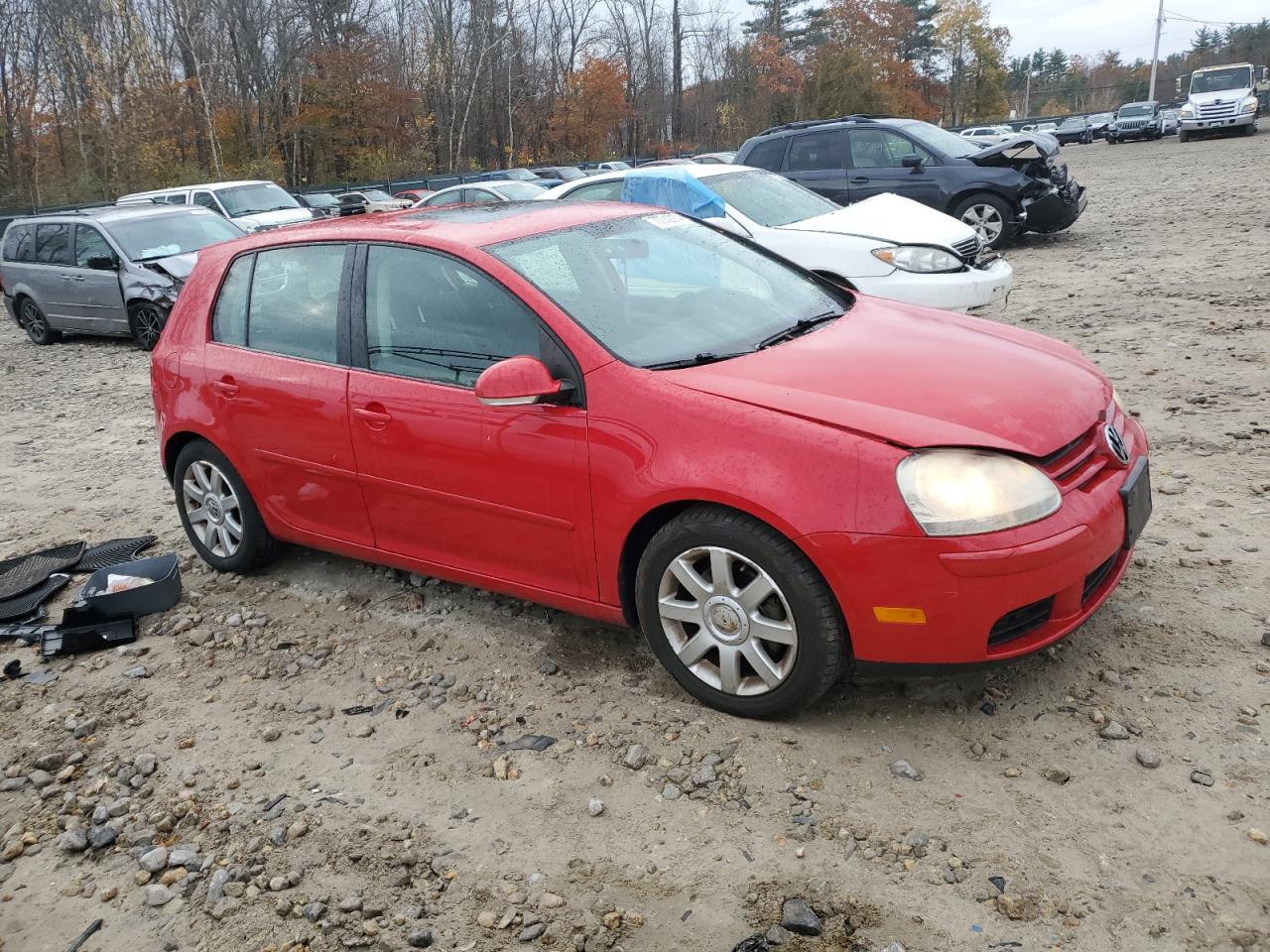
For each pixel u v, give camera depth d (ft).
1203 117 122.31
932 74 296.30
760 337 12.32
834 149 43.14
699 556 10.85
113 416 29.09
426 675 12.74
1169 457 17.51
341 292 13.67
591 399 11.16
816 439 9.88
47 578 16.75
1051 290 33.81
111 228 41.22
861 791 9.76
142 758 11.40
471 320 12.28
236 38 154.10
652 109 219.61
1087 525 9.89
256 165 146.51
